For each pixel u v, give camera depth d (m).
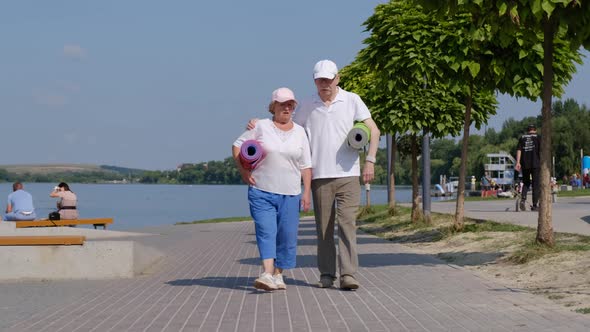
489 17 10.27
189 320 7.57
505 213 21.36
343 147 9.52
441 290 9.28
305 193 9.53
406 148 25.23
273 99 9.38
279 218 9.48
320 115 9.58
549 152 11.48
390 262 12.65
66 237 11.41
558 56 13.59
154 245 18.81
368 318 7.50
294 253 9.63
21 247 11.36
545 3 9.29
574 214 19.98
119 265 11.51
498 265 11.25
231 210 72.81
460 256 12.74
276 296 9.09
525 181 22.45
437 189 68.44
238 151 9.43
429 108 19.42
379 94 20.22
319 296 9.02
